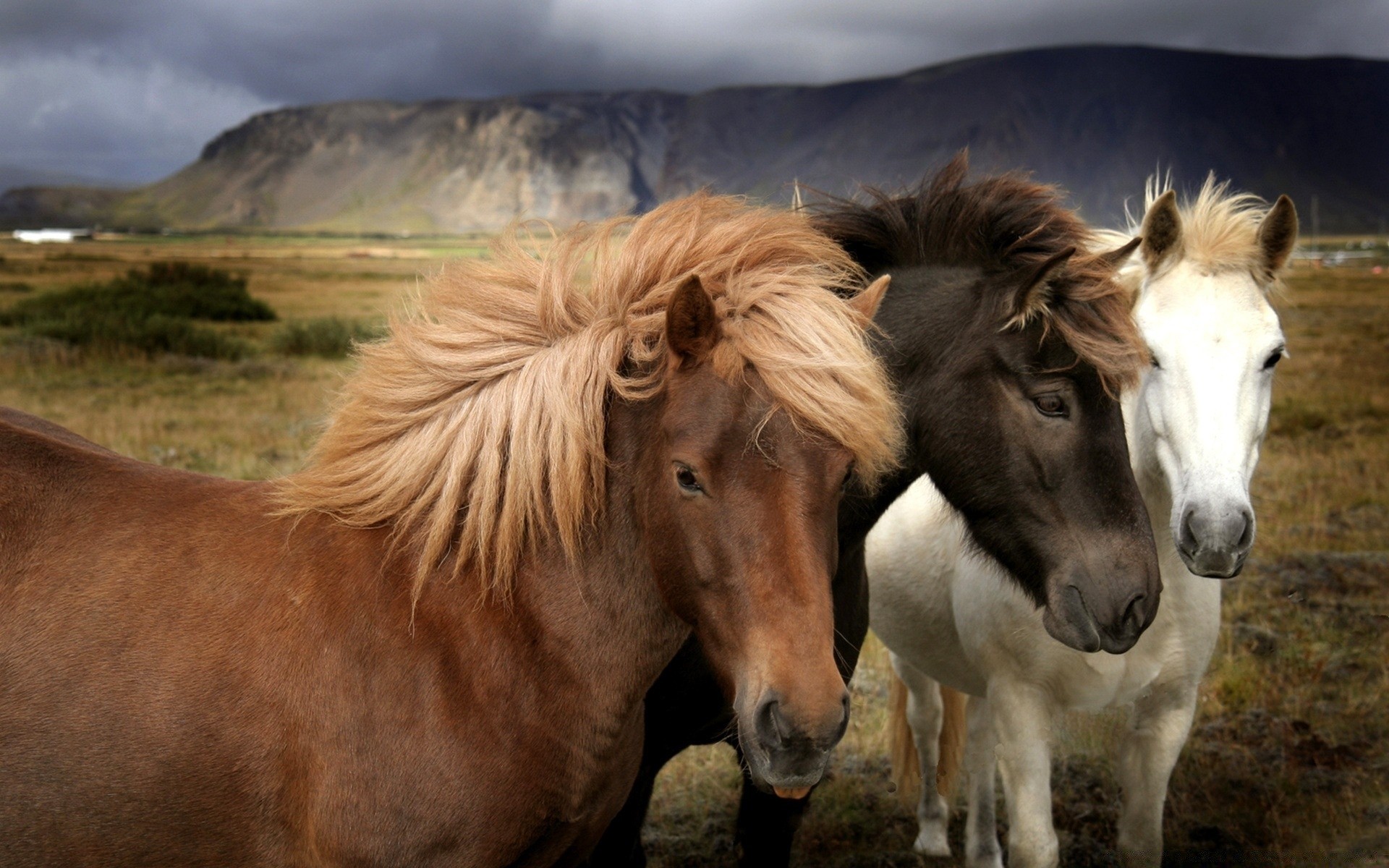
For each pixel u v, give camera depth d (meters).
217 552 2.00
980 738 3.88
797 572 1.72
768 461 1.75
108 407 12.17
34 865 1.86
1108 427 2.49
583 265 2.21
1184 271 2.76
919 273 2.85
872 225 2.91
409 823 1.88
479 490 1.99
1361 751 4.25
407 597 1.97
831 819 4.20
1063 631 2.48
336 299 37.72
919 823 4.27
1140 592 2.40
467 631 1.96
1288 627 5.43
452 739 1.90
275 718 1.86
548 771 1.98
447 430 2.04
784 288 1.89
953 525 3.40
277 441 10.15
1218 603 3.03
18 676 1.86
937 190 2.93
